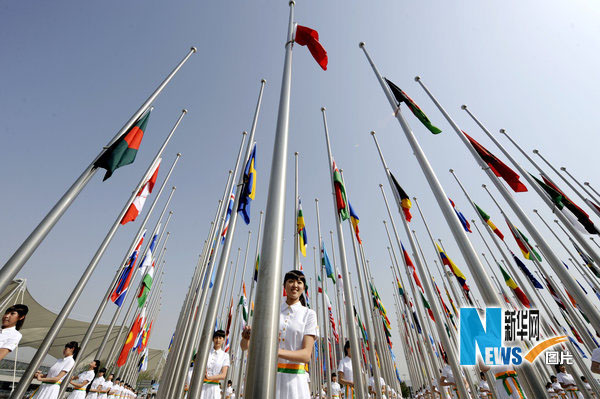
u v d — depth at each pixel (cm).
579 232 724
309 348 338
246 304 1791
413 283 1147
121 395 1695
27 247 353
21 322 618
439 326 729
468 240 432
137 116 557
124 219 802
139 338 2042
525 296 1316
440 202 491
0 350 560
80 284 647
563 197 822
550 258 628
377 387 776
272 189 285
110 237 743
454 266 1445
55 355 3034
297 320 368
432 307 753
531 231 671
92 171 469
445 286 1712
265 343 196
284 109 404
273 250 237
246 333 354
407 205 920
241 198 746
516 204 709
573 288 579
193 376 427
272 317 206
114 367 1853
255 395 178
